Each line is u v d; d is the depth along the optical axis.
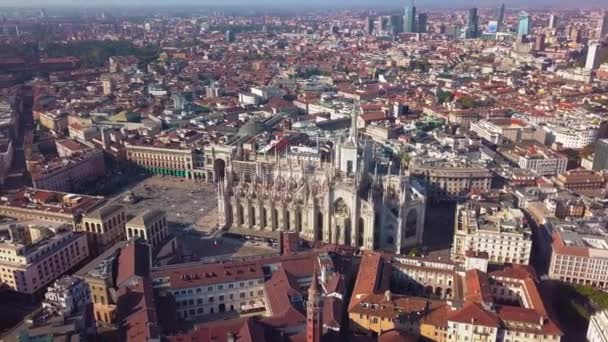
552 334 184.00
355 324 199.75
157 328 179.50
